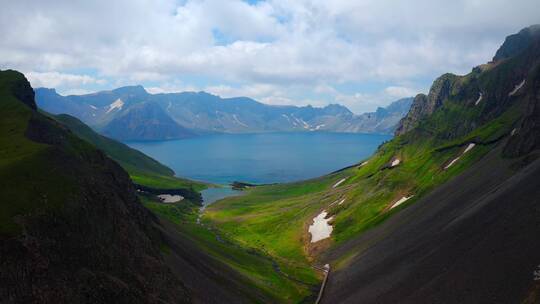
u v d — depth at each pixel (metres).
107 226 82.62
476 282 85.44
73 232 72.44
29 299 57.44
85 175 89.06
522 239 89.94
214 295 100.06
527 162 141.38
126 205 108.44
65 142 118.75
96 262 72.19
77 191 80.38
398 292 99.81
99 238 77.44
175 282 88.69
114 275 73.44
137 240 89.75
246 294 114.56
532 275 77.25
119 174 133.12
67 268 66.00
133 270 79.06
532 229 91.25
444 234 117.88
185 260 112.50
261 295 120.69
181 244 127.94
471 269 90.81
